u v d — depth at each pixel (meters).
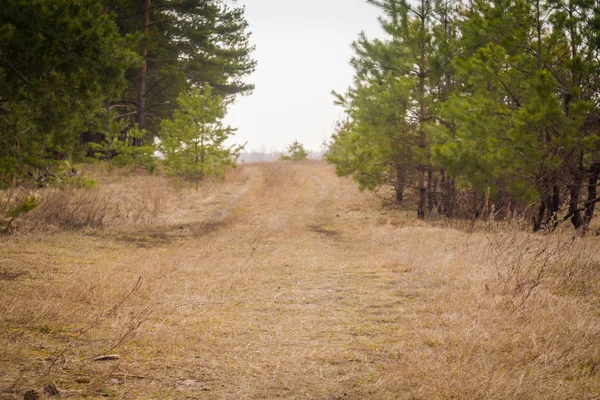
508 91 13.24
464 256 9.36
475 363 4.00
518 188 12.15
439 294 6.68
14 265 7.71
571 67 11.57
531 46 13.20
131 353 4.34
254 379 3.89
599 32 11.73
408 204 22.31
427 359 4.14
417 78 19.17
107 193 17.94
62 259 8.54
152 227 13.77
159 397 3.47
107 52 11.93
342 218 19.22
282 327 5.47
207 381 3.83
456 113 13.68
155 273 7.91
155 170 27.78
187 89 29.42
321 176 36.56
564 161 12.21
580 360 4.09
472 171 13.15
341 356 4.45
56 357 4.06
